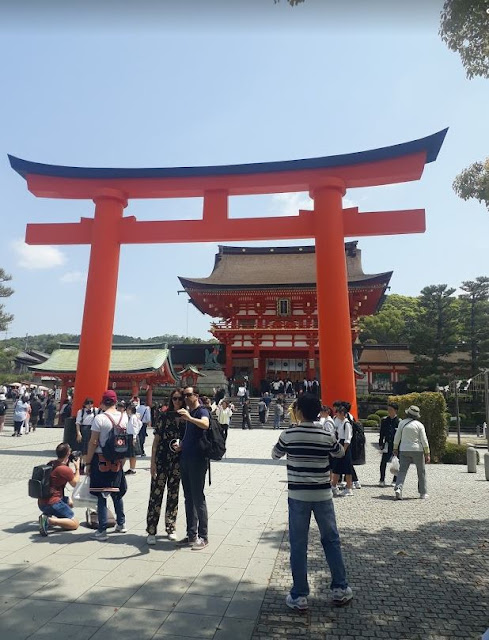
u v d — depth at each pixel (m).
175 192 16.53
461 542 6.50
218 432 6.24
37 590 4.63
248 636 3.81
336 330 14.45
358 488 10.72
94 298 15.71
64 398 30.89
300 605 4.27
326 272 14.85
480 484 11.41
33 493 6.66
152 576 5.04
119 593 4.59
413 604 4.48
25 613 4.14
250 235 15.76
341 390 14.10
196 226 16.00
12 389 41.19
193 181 16.20
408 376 43.31
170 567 5.32
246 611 4.25
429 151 14.72
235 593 4.64
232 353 43.03
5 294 53.81
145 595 4.55
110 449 6.52
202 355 44.00
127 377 32.06
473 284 41.50
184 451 6.20
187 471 6.14
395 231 15.12
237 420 30.02
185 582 4.89
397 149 14.71
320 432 4.71
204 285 40.62
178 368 43.78
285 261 48.97
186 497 6.25
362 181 15.52
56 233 16.89
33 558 5.55
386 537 6.73
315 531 7.14
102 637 3.74
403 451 9.67
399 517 7.95
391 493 10.17
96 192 16.53
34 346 113.69
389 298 88.31
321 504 4.57
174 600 4.46
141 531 6.83
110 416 6.68
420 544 6.41
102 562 5.46
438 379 40.16
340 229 15.25
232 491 9.75
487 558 5.84
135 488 10.00
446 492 10.30
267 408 30.25
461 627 4.04
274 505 8.49
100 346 15.48
